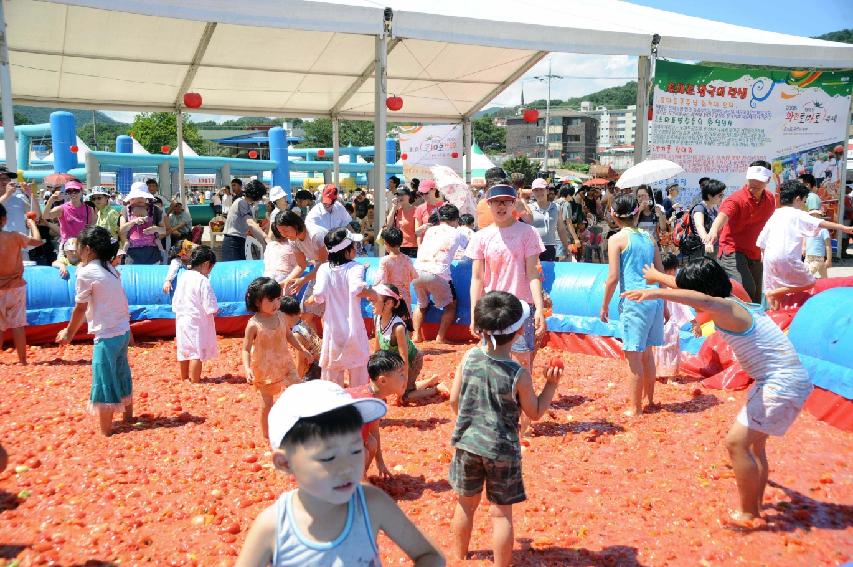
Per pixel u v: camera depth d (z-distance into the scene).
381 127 12.70
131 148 38.31
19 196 10.23
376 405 2.29
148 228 11.90
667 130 14.18
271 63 16.69
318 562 2.21
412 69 17.62
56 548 4.15
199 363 7.93
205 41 14.91
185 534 4.35
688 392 7.27
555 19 13.60
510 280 6.08
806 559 4.00
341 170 40.69
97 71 16.61
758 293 8.91
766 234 7.90
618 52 13.21
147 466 5.43
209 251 8.02
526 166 84.12
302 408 2.13
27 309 9.59
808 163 15.79
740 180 15.07
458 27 12.27
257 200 12.37
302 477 2.15
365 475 5.17
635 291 4.41
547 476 5.23
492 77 18.53
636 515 4.57
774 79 14.94
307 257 9.30
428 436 6.19
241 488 5.05
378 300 6.30
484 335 3.79
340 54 16.28
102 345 6.09
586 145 118.00
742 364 4.44
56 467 5.43
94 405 6.08
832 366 6.16
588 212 16.28
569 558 4.04
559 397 7.22
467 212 14.40
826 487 4.91
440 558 2.40
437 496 4.88
